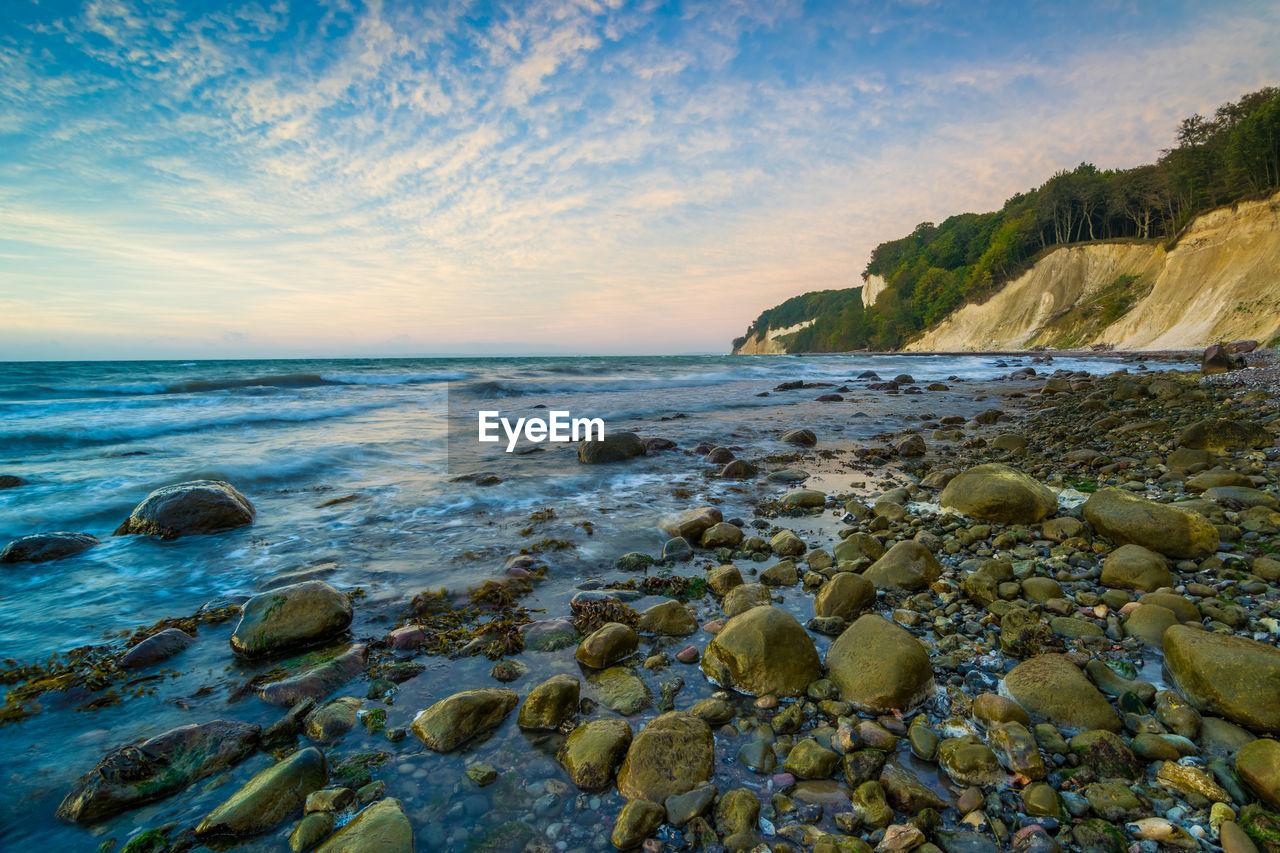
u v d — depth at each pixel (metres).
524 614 4.96
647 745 3.02
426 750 3.24
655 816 2.65
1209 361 22.28
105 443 12.33
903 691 3.47
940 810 2.73
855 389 26.30
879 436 13.80
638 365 41.09
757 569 5.95
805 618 4.80
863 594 4.85
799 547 6.31
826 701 3.56
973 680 3.73
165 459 10.56
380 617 4.92
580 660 4.17
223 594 5.48
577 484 9.52
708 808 2.74
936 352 74.06
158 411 16.53
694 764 2.97
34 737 3.41
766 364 45.06
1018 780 2.83
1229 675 3.11
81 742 3.37
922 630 4.50
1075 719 3.18
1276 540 5.38
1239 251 47.72
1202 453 8.04
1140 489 7.39
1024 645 4.03
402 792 2.91
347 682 3.92
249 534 7.11
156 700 3.78
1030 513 6.60
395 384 26.73
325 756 3.19
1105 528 5.78
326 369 37.50
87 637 4.68
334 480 9.79
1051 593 4.79
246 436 13.37
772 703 3.57
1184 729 3.04
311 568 5.98
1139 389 16.94
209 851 2.59
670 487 9.33
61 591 5.54
